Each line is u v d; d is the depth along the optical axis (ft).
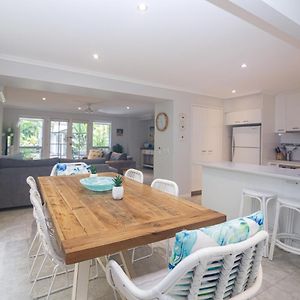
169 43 8.59
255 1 4.53
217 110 17.81
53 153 27.84
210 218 4.25
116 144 32.04
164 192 6.20
